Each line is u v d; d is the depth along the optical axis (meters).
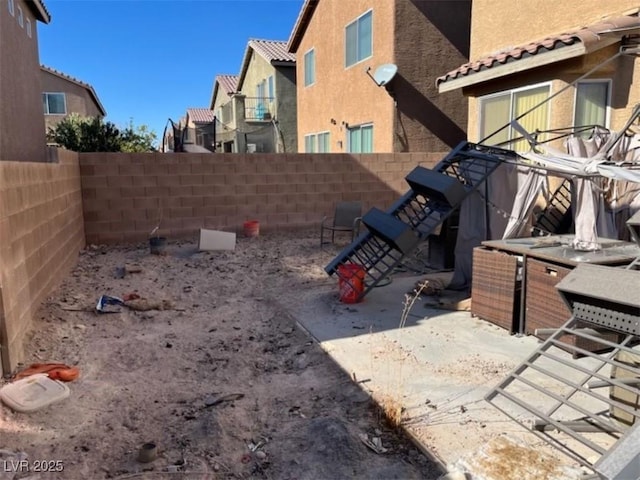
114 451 3.03
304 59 18.53
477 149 7.25
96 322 5.46
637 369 2.53
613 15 7.23
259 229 10.55
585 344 4.31
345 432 3.24
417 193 7.26
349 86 14.88
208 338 5.14
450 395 3.78
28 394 3.46
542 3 8.41
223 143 24.59
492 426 3.33
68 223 7.58
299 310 6.03
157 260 8.30
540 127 8.07
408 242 6.23
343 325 5.46
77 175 8.89
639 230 3.21
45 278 5.81
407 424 3.37
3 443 2.95
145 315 5.79
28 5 12.41
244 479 2.85
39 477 2.70
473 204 6.65
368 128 14.00
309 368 4.42
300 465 2.98
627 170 4.93
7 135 9.93
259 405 3.73
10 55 10.42
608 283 2.74
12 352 3.96
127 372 4.26
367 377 4.12
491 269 5.38
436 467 2.93
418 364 4.38
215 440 3.18
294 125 22.89
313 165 10.77
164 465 2.91
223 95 33.38
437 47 12.73
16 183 4.59
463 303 5.96
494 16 9.54
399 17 12.34
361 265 6.55
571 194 6.41
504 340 4.94
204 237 8.96
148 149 25.52
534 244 5.45
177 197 9.93
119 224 9.62
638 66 7.10
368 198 11.25
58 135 20.38
